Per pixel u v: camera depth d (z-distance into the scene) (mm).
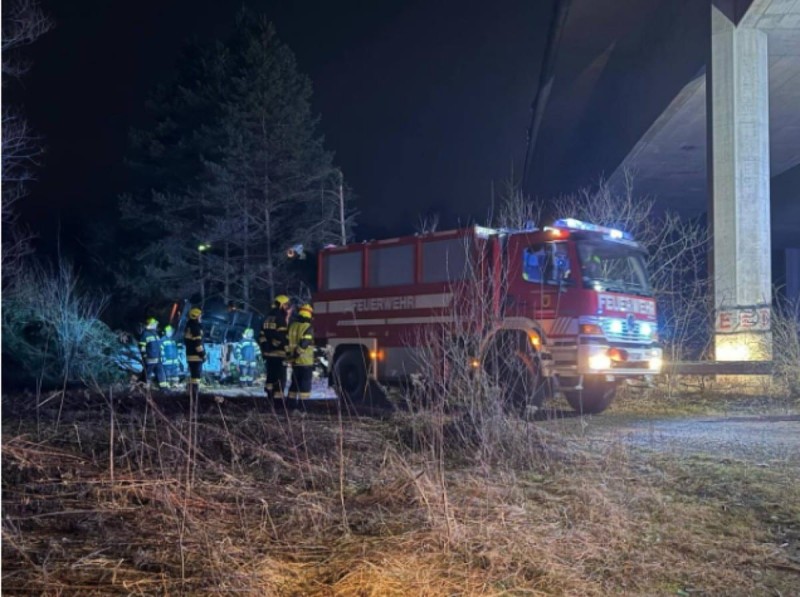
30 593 3879
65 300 17062
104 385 15766
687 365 14484
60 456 6809
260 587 4094
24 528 4922
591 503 6004
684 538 5527
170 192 34438
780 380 14055
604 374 11555
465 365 9469
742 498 6570
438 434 7906
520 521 5504
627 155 31984
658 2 26203
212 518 5246
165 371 16703
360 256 14250
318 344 14867
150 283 33125
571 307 11578
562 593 4438
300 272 34000
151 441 7285
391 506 5812
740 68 19547
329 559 4664
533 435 7984
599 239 12023
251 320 24859
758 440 9367
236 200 32156
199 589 4043
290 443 7801
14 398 11703
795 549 5441
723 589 4672
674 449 8656
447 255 12781
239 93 33781
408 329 13180
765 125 19562
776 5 18547
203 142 33344
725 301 18625
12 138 22391
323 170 34594
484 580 4453
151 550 4547
